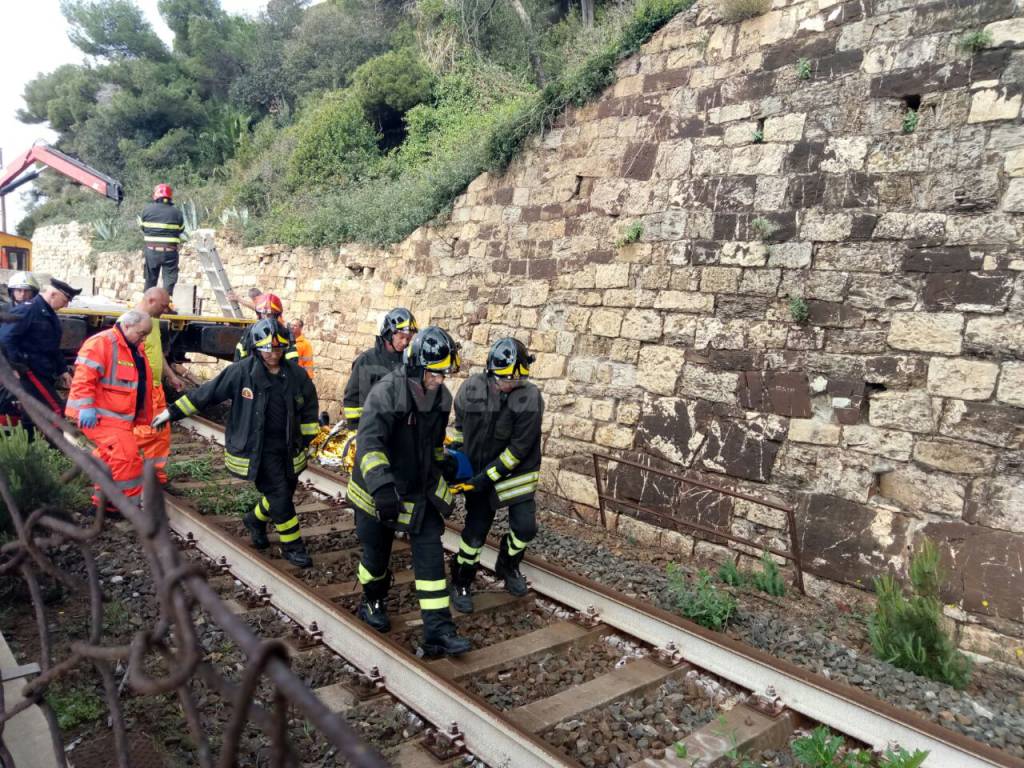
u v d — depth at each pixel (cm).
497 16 2008
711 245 759
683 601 564
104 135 3284
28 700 209
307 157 1883
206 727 383
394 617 529
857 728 412
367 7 2686
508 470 531
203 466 842
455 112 1830
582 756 385
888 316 643
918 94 639
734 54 761
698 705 443
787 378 698
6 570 225
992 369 586
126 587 535
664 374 788
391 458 455
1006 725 434
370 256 1202
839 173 679
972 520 584
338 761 363
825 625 589
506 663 472
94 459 188
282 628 501
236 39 3438
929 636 514
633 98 843
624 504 782
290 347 595
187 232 1884
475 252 1014
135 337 613
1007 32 597
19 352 717
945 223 617
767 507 699
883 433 638
